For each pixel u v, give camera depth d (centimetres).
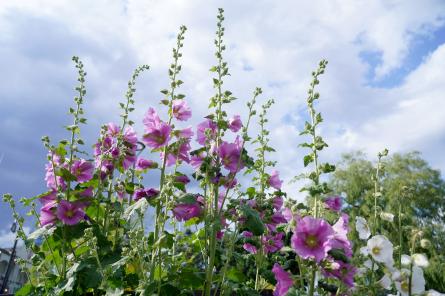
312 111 113
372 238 96
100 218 147
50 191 134
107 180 150
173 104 133
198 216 126
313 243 95
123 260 108
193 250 141
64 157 139
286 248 105
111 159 147
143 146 169
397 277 86
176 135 132
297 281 103
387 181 735
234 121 134
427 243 87
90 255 125
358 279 113
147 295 100
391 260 94
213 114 131
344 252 101
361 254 104
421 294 84
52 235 132
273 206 142
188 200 115
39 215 137
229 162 126
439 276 484
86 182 146
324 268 100
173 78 136
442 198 708
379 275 114
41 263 129
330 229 95
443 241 589
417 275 87
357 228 107
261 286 149
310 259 99
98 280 113
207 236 124
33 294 126
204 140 132
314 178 107
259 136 155
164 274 119
